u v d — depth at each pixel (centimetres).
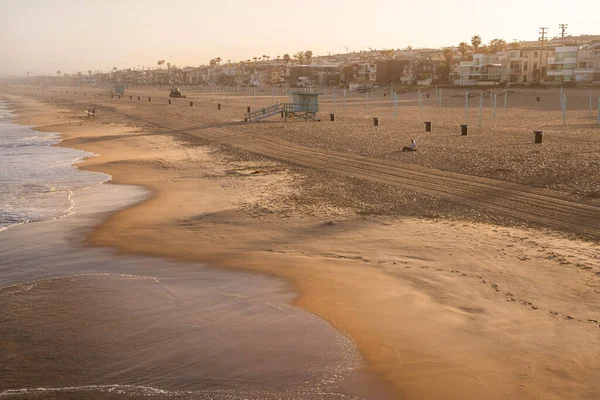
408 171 2781
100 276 1346
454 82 13862
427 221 1811
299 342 946
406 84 15388
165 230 1795
